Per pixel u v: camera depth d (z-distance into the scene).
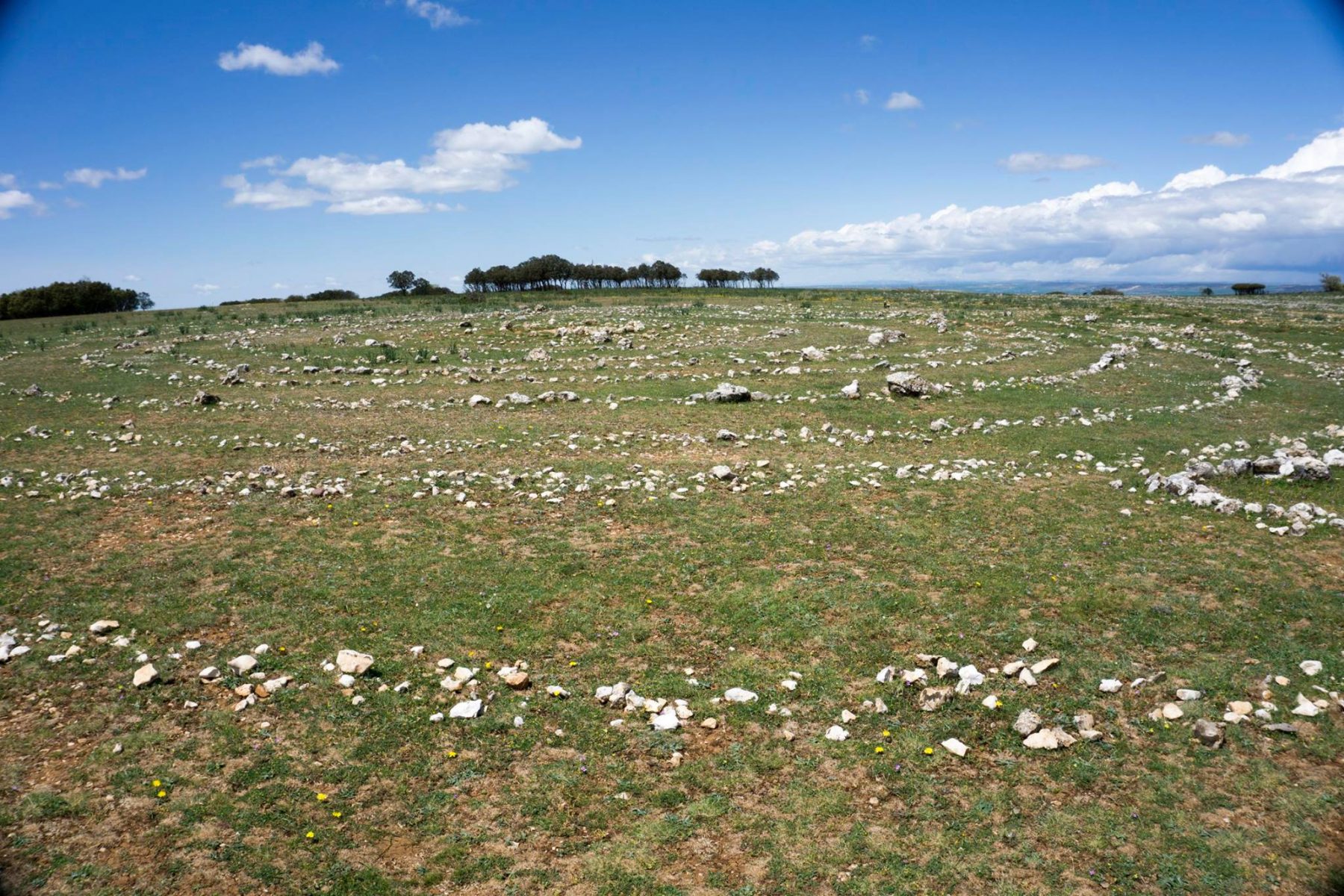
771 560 14.26
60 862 7.39
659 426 24.03
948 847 7.88
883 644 11.50
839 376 30.89
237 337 43.25
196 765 8.84
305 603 12.47
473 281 94.69
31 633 11.35
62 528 15.25
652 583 13.37
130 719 9.56
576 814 8.34
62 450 21.25
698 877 7.54
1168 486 17.48
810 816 8.30
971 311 56.25
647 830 8.12
